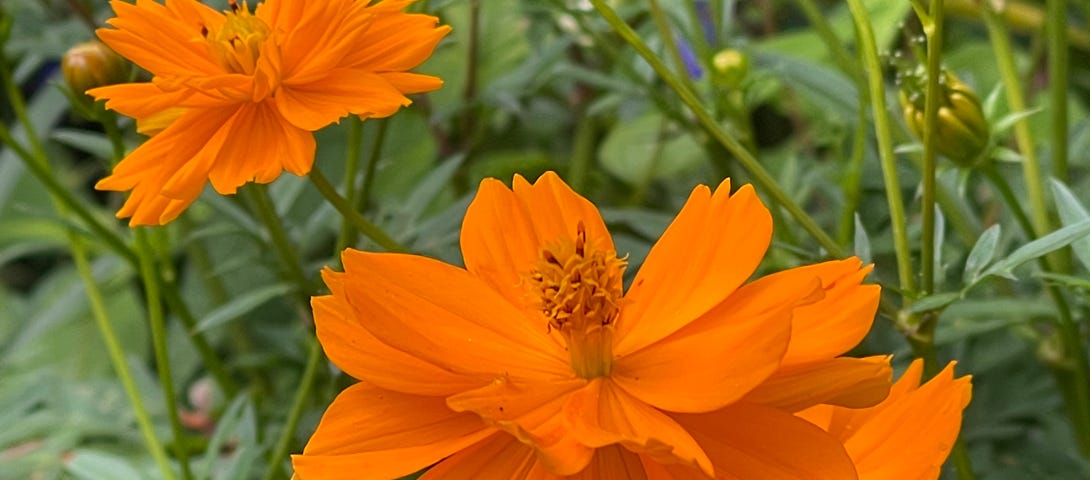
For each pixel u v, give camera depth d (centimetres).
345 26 24
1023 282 34
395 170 43
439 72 42
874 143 34
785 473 19
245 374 43
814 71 33
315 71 24
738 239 20
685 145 42
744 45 35
